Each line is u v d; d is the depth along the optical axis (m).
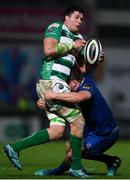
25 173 18.84
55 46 17.78
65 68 17.89
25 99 49.94
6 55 50.78
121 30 55.94
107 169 19.89
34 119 45.91
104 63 53.22
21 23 52.03
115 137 18.11
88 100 17.83
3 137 45.59
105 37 54.31
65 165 18.08
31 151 29.80
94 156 18.22
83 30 53.03
